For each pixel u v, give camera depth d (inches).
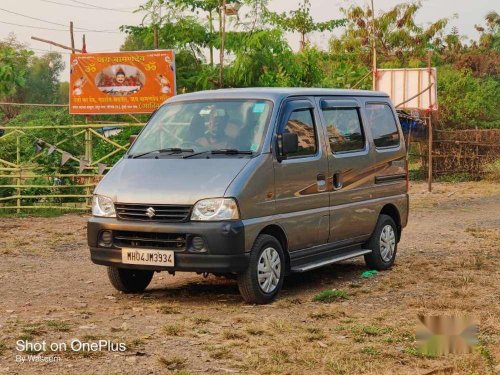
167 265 346.0
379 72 977.5
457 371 252.8
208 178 348.8
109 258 358.0
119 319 323.0
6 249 521.7
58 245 544.7
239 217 343.3
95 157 789.9
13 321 314.7
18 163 734.5
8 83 800.9
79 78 773.9
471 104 1293.1
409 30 1544.0
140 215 350.9
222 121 375.2
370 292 385.1
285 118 376.5
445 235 594.2
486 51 1815.9
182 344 282.0
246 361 260.8
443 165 1091.9
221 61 852.0
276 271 363.9
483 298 366.9
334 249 409.4
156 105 769.6
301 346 280.8
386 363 262.2
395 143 459.2
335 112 412.2
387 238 448.1
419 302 354.3
